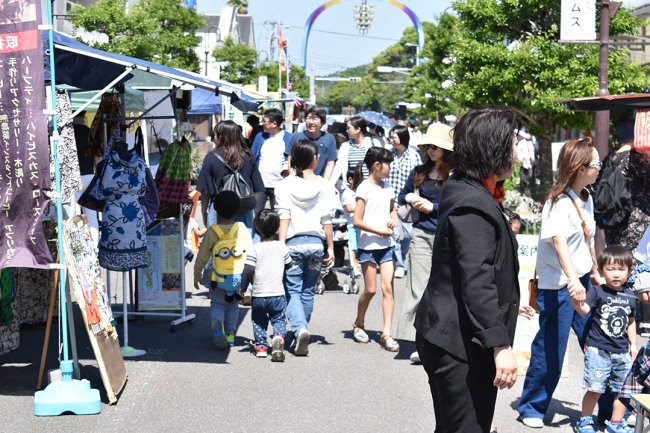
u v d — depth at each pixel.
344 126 18.66
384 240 8.02
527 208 14.11
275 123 11.23
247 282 7.53
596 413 6.11
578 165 5.44
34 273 8.43
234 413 5.95
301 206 7.74
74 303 9.62
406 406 6.18
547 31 16.56
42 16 5.62
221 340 7.81
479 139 3.63
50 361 7.25
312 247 7.73
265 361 7.47
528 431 5.69
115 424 5.65
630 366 5.41
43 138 5.63
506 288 3.62
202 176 9.59
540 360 5.71
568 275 5.31
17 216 5.68
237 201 7.93
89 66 7.50
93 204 7.21
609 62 16.09
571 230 5.54
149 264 8.90
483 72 16.42
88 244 6.47
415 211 7.51
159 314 8.74
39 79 5.59
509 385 3.50
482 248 3.50
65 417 5.80
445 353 3.63
